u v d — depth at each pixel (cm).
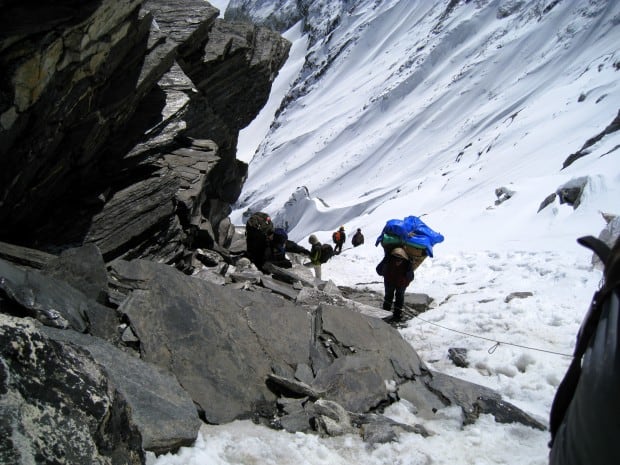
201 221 1308
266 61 1847
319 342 623
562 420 222
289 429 477
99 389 319
